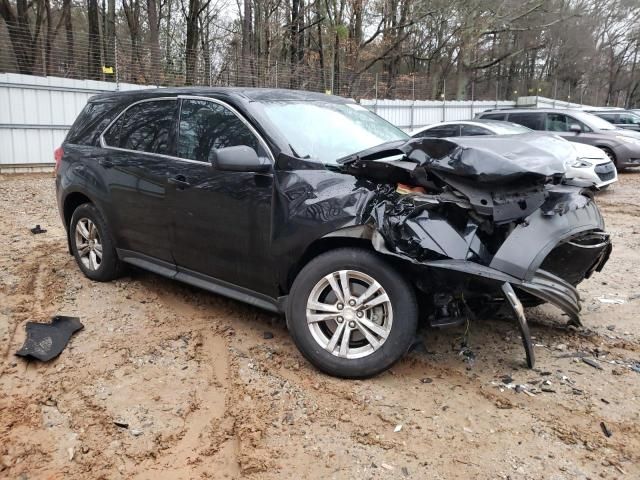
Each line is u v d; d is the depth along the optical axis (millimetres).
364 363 3281
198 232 4023
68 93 14391
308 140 3828
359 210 3252
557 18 33656
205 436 2871
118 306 4586
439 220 3148
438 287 3131
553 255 3488
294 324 3422
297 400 3156
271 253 3580
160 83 16688
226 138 3902
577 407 3084
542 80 47719
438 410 3055
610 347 3852
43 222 8094
